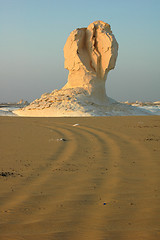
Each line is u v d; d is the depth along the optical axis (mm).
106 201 7082
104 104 65188
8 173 10281
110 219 5898
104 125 30156
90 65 67562
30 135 22078
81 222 5766
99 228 5465
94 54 66688
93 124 31562
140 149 15352
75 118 42688
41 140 19188
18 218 6016
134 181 9055
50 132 24141
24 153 14461
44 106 60312
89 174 10062
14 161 12508
